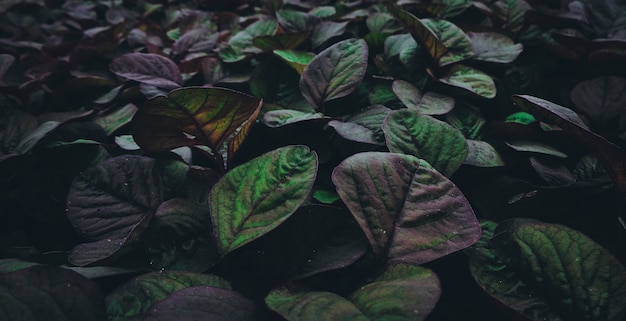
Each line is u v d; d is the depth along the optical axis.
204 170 0.37
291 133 0.42
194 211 0.34
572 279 0.29
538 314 0.29
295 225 0.33
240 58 0.50
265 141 0.44
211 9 0.79
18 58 0.68
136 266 0.32
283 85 0.45
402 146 0.35
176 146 0.37
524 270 0.30
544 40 0.48
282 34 0.47
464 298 0.33
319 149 0.41
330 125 0.38
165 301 0.28
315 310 0.27
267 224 0.30
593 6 0.53
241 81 0.48
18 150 0.38
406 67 0.46
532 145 0.39
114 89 0.51
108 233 0.35
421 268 0.28
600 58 0.46
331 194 0.37
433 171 0.32
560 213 0.36
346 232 0.32
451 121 0.42
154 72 0.46
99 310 0.28
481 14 0.56
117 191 0.37
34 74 0.55
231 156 0.37
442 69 0.45
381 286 0.28
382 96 0.44
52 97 0.52
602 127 0.41
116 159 0.38
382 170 0.32
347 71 0.40
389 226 0.30
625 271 0.29
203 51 0.56
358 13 0.57
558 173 0.38
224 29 0.69
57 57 0.63
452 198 0.31
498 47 0.47
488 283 0.30
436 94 0.43
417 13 0.58
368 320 0.26
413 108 0.40
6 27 0.77
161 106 0.33
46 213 0.39
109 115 0.47
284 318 0.28
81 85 0.51
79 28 0.75
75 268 0.32
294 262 0.32
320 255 0.32
